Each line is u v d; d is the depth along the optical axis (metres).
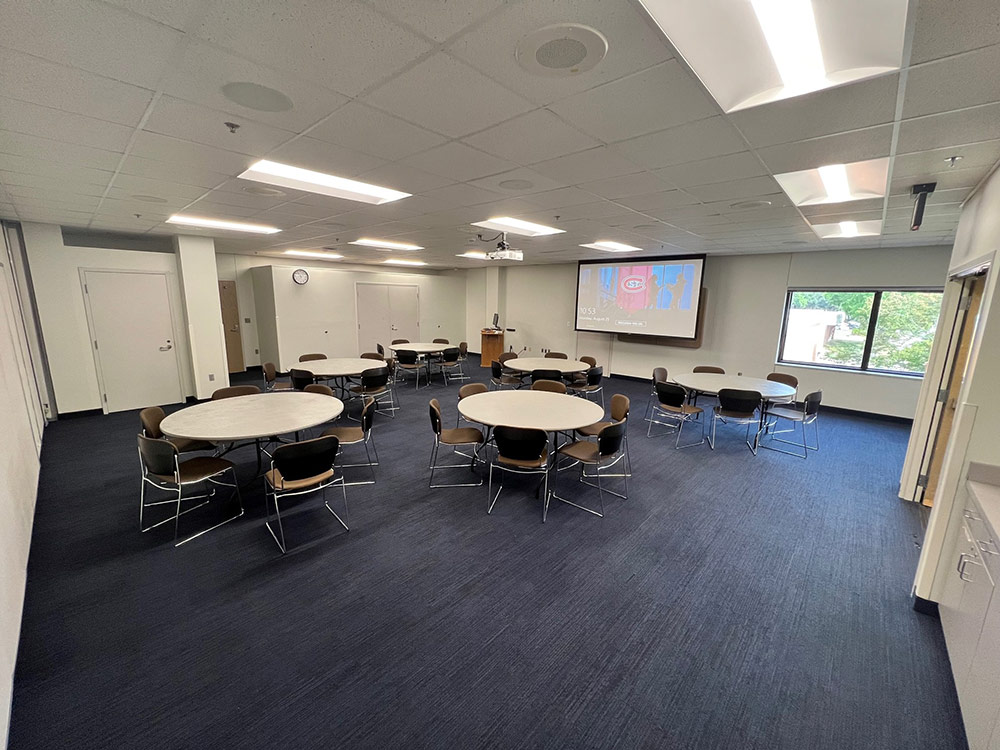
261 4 1.24
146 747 1.50
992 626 1.49
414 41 1.43
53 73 1.62
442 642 1.98
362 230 5.39
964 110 1.79
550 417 3.37
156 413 3.38
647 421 5.89
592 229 5.04
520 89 1.75
